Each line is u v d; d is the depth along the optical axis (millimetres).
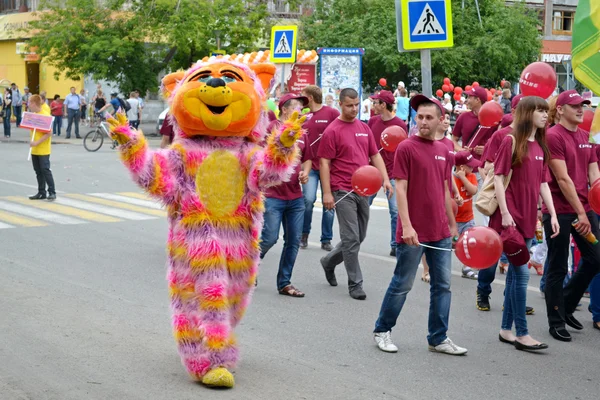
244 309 5926
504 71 35844
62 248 10547
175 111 5637
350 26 35781
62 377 5703
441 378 5938
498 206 6711
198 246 5523
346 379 5848
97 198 15367
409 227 6312
